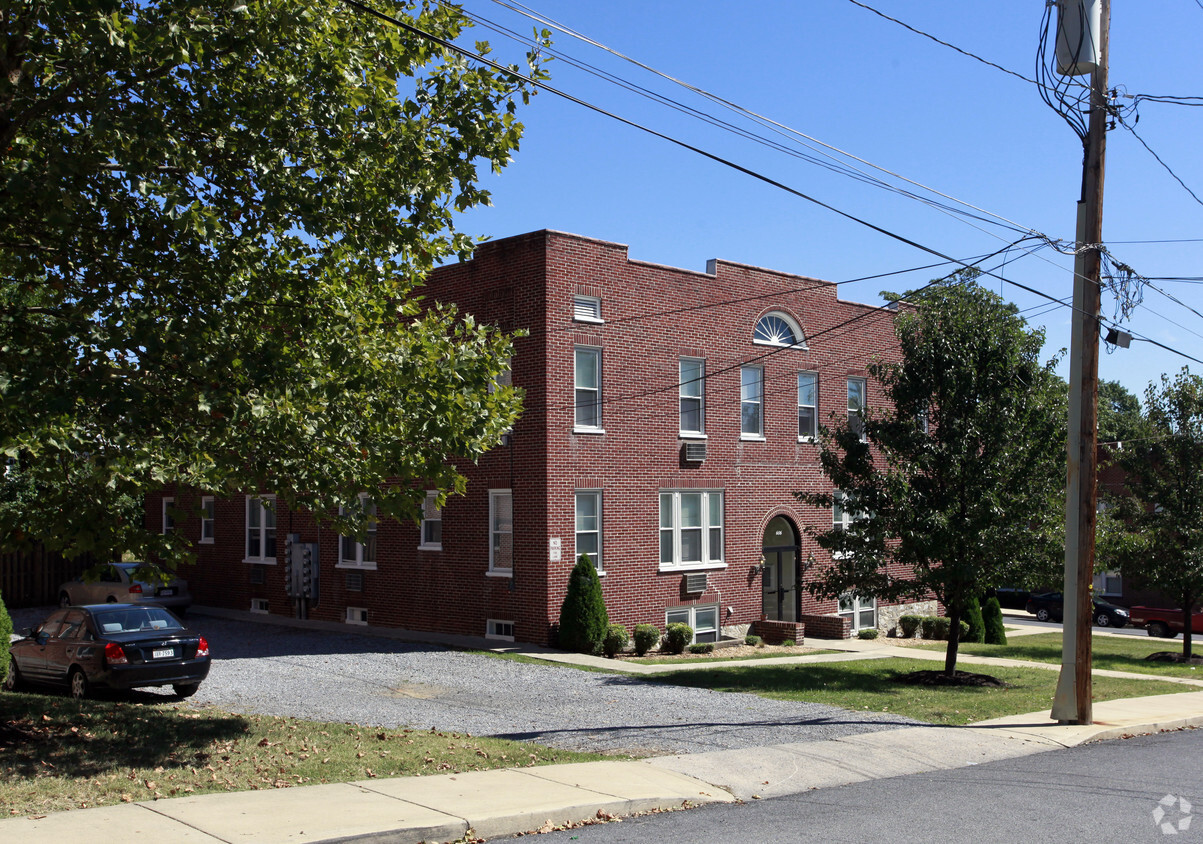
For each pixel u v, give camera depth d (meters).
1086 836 8.82
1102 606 44.50
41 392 8.64
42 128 9.93
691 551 26.14
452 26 11.71
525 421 23.28
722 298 27.06
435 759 11.30
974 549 19.42
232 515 31.08
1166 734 15.88
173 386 10.01
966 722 15.55
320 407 10.58
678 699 16.66
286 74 10.23
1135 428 30.39
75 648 15.79
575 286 23.64
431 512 25.50
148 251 10.09
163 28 8.94
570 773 10.85
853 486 20.78
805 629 28.72
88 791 9.26
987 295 20.38
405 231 11.12
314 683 17.67
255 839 7.87
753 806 10.07
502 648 22.47
